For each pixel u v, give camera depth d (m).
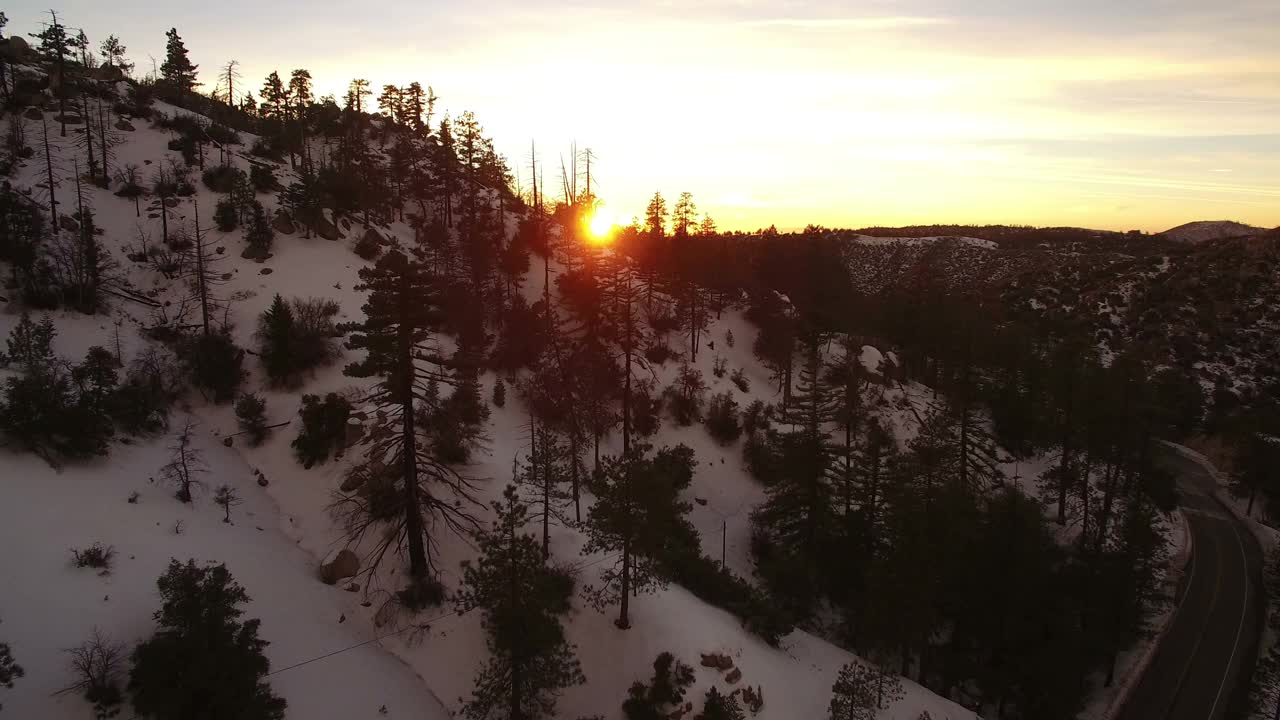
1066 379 54.72
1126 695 37.00
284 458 38.50
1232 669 38.72
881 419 60.84
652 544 29.06
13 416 29.97
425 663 27.72
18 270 44.69
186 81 91.31
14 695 19.48
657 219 75.69
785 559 41.03
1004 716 35.88
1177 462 70.25
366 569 31.72
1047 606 36.94
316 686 24.73
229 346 44.44
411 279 28.42
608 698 27.27
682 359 65.25
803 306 76.81
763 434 58.19
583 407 49.28
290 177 73.94
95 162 60.97
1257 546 52.50
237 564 29.14
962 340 72.25
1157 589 44.28
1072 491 51.88
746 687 28.62
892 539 38.41
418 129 98.88
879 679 29.86
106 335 44.03
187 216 60.06
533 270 75.25
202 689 19.12
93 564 25.20
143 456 34.38
